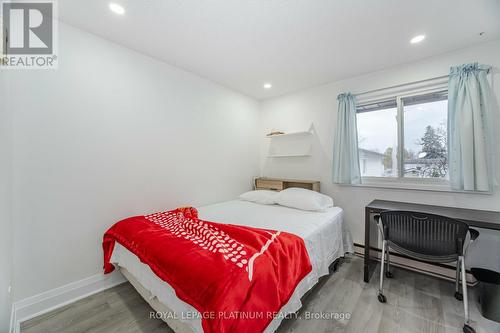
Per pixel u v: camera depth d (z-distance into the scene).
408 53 2.15
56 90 1.65
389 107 2.53
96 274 1.86
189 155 2.64
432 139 2.27
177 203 2.50
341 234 2.37
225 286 0.94
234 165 3.28
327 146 2.96
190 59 2.31
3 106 1.17
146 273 1.40
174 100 2.47
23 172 1.51
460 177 1.95
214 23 1.71
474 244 1.94
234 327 0.90
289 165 3.38
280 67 2.49
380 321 1.47
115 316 1.54
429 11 1.56
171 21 1.69
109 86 1.94
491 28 1.74
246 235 1.44
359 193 2.66
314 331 1.38
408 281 1.99
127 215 2.07
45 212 1.60
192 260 1.14
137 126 2.14
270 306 1.07
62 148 1.68
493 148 1.88
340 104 2.72
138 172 2.15
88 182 1.82
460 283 1.83
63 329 1.42
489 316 1.48
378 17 1.63
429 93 2.24
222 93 3.07
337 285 1.92
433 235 1.53
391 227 1.71
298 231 1.71
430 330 1.39
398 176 2.45
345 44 2.01
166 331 1.40
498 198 1.87
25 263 1.52
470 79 1.90
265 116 3.70
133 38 1.92
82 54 1.78
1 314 1.14
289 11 1.57
